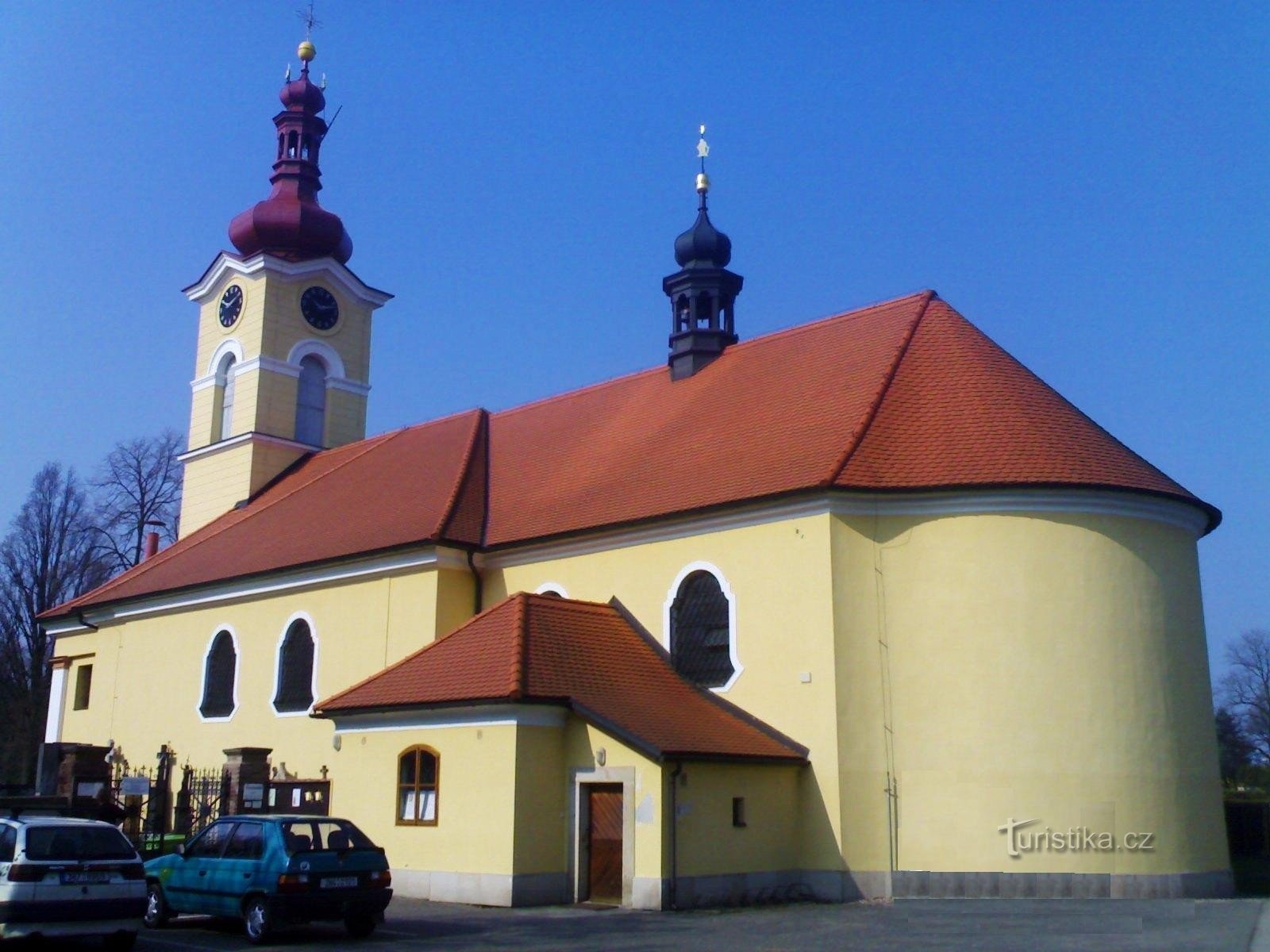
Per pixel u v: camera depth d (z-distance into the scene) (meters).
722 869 21.94
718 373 32.06
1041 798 22.77
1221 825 24.69
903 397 26.28
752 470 26.22
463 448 35.72
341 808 24.83
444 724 23.31
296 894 17.03
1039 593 23.52
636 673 24.89
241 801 28.67
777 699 24.20
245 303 44.41
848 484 23.89
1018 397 25.89
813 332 30.94
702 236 34.06
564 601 26.16
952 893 22.59
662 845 21.06
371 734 24.64
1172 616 24.52
